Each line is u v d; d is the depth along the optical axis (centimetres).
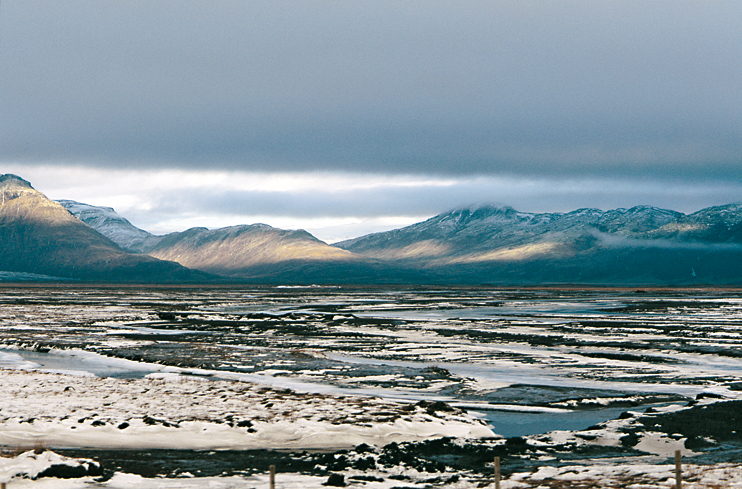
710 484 1950
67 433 2750
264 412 3148
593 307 13462
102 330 7856
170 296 19400
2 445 2561
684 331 7669
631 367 5012
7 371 4381
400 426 2927
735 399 3681
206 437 2739
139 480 2138
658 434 2814
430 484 2117
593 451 2620
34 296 18725
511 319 9812
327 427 2870
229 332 7744
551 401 3722
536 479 2156
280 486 2075
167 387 3812
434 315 10956
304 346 6303
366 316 10662
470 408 3538
